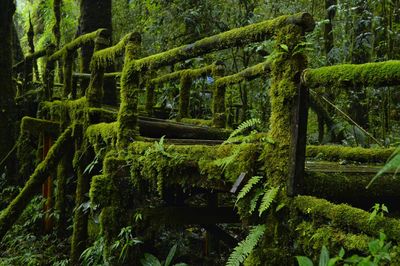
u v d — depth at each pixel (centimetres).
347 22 813
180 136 535
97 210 537
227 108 865
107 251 405
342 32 927
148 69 409
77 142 566
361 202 353
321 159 448
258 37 295
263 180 288
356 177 316
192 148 344
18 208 558
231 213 455
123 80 430
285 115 273
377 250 191
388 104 752
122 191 413
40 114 764
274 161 276
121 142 422
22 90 921
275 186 274
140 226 416
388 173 334
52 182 695
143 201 441
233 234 665
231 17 966
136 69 423
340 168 348
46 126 697
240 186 285
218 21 958
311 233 249
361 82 225
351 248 220
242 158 290
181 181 350
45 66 781
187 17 941
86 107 539
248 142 310
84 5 864
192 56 359
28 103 870
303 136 267
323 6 998
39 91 836
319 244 239
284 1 965
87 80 689
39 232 699
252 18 900
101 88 542
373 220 213
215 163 307
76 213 536
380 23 785
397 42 799
